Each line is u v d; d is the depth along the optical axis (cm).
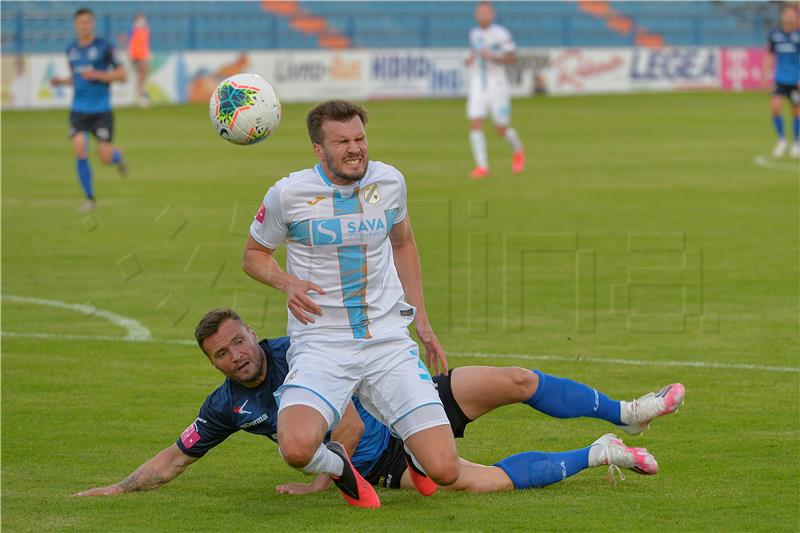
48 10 11688
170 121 9106
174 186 5638
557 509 1661
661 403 1792
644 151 6969
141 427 2178
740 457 1922
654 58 12281
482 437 2088
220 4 12588
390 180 1752
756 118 9119
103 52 4975
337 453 1667
